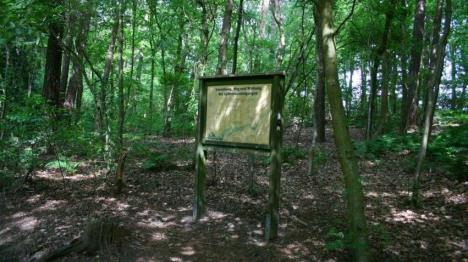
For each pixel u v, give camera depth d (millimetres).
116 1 9211
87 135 9062
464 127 11398
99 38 13023
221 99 6090
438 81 10250
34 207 6625
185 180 8875
